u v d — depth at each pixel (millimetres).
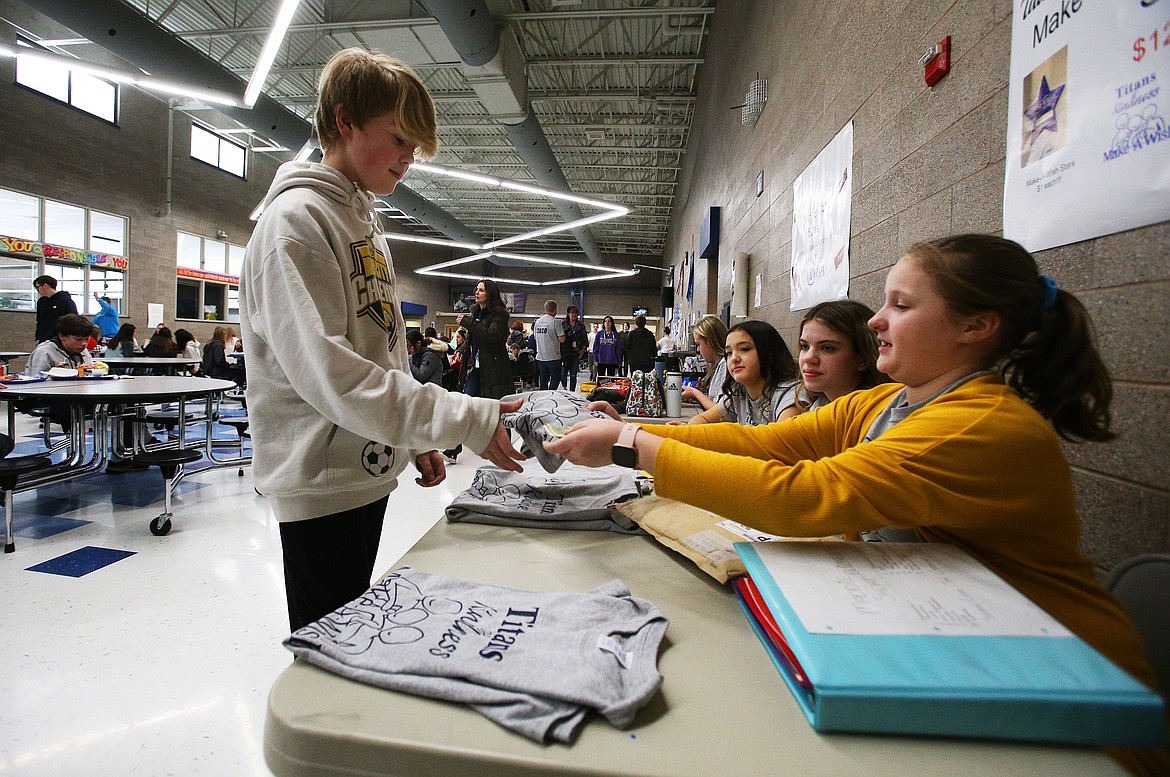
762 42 3600
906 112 1506
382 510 1075
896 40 1571
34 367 4043
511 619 549
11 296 7602
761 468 604
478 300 4949
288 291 785
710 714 432
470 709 429
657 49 7207
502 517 947
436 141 995
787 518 579
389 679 452
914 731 393
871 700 392
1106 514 853
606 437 685
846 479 567
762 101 3473
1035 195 976
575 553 809
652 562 778
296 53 7324
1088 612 556
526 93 7355
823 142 2244
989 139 1122
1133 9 762
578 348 10328
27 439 4844
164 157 9883
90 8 5043
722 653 533
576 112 9195
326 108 942
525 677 447
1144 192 756
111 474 3814
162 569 2256
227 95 5398
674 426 933
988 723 387
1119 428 818
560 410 830
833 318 1291
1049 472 558
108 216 8930
